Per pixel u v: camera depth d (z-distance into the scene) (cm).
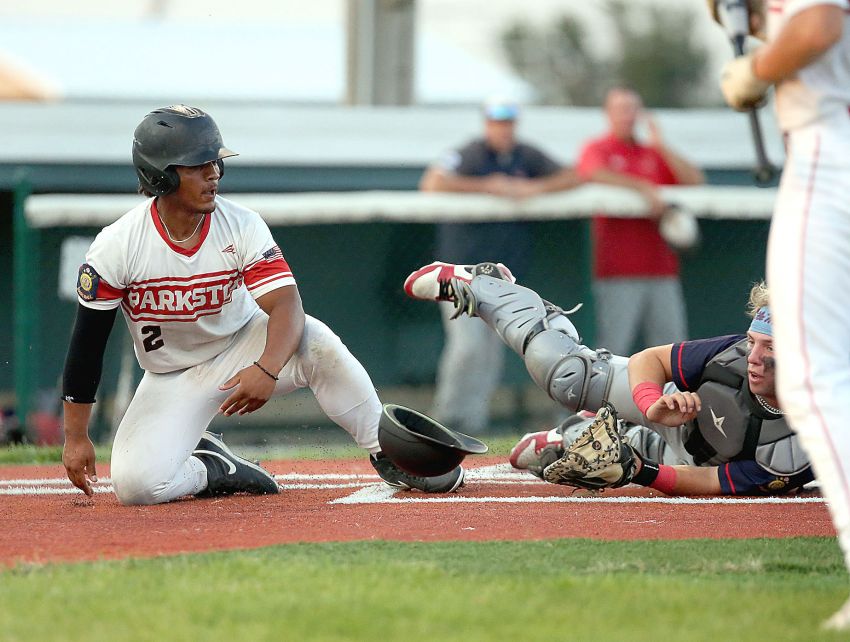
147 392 1655
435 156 4384
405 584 1075
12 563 1212
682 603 1010
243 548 1274
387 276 3825
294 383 1722
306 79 5300
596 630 934
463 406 3291
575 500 1661
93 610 994
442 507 1588
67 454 1633
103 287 1551
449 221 3469
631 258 3347
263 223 1611
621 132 3534
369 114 4397
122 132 4256
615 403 1748
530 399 3572
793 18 971
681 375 1661
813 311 981
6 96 4762
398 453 1561
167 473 1619
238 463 1728
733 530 1402
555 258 3772
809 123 1005
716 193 3534
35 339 3256
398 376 3831
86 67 5144
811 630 928
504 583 1085
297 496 1719
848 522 945
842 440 956
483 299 1853
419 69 5428
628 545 1295
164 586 1068
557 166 3500
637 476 1644
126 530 1403
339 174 4338
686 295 3912
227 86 5216
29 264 3291
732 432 1638
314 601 1014
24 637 923
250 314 1700
